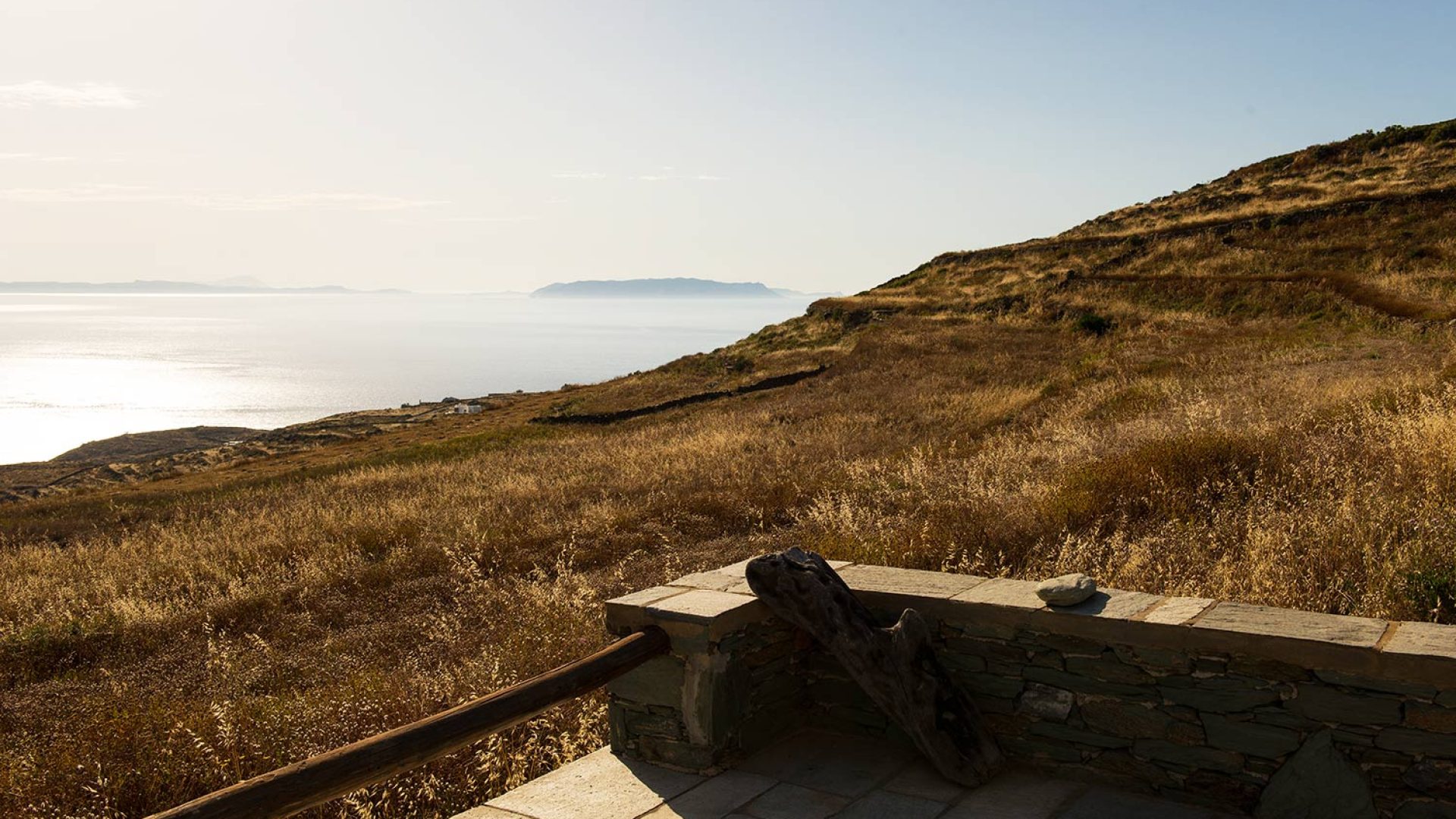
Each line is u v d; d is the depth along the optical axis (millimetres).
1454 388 13273
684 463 22109
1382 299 32188
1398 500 8055
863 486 15492
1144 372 26781
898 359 37625
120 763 6203
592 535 15156
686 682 4586
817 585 4574
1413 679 3443
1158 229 50312
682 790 4422
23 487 50719
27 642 11234
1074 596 4320
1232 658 3850
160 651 10867
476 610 11141
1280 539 7418
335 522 18266
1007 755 4488
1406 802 3490
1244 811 3854
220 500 27562
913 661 4398
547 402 50281
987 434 22656
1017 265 52719
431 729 3703
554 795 4445
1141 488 10734
